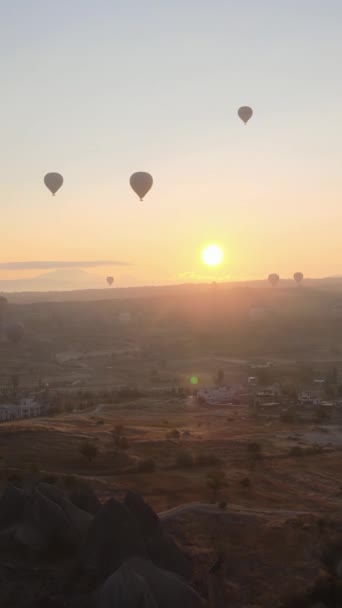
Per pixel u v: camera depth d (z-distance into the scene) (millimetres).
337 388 185625
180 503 72250
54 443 99188
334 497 77125
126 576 42812
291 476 86375
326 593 49812
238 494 76500
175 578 45250
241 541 60312
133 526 49031
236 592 50031
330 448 103438
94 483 77875
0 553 49000
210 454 98438
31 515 52094
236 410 154125
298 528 62500
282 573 54031
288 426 129375
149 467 87812
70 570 47188
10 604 42219
